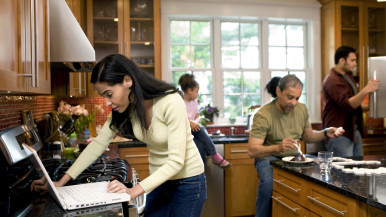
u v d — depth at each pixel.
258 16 4.22
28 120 2.03
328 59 4.29
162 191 1.55
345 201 1.45
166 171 1.25
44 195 1.28
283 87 2.08
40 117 2.54
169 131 1.30
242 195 3.56
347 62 3.10
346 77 3.16
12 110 1.81
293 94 2.05
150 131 1.36
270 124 2.23
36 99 2.42
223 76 4.30
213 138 3.79
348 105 2.94
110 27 3.62
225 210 3.54
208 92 4.27
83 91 3.29
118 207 1.13
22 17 1.01
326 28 4.32
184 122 1.31
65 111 2.84
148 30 3.70
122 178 1.54
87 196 1.19
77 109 2.82
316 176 1.70
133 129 1.45
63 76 2.51
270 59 4.42
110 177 1.55
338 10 4.13
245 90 4.36
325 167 1.79
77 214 1.07
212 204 3.46
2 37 0.82
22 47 1.01
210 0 4.09
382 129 4.40
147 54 3.70
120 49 3.63
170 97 1.31
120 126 1.46
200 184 1.48
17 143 1.17
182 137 1.29
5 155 1.08
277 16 4.27
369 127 4.52
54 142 2.27
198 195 1.47
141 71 1.30
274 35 4.43
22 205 1.17
